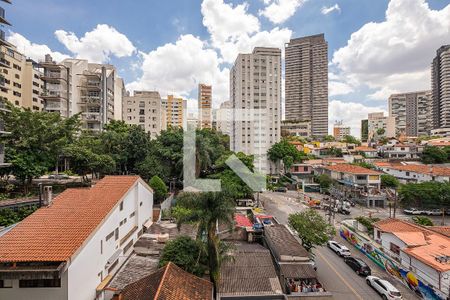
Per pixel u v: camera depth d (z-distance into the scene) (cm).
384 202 4375
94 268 1509
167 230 2530
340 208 4034
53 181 3562
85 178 3762
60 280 1265
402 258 2098
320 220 2423
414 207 4019
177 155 3584
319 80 13962
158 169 3597
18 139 2827
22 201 2584
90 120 5678
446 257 1812
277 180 5878
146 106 7662
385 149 7662
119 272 1791
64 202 1800
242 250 2153
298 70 14300
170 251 1870
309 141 10006
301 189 5662
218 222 1898
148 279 1498
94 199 1861
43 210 1673
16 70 5372
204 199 1823
